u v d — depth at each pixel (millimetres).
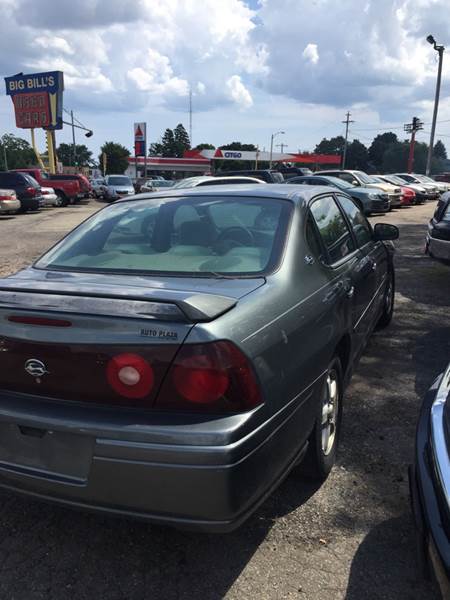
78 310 2145
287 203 3227
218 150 73875
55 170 42094
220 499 1991
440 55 31422
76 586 2338
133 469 2037
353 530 2660
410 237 13773
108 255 3055
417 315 6504
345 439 3525
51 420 2150
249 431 2068
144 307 2088
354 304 3531
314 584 2332
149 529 2703
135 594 2295
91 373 2143
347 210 4320
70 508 2227
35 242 13641
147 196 3643
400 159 109938
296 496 2928
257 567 2436
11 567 2447
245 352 2105
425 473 2061
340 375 3215
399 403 4059
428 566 1944
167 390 2055
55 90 40000
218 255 2887
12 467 2297
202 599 2264
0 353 2305
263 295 2451
